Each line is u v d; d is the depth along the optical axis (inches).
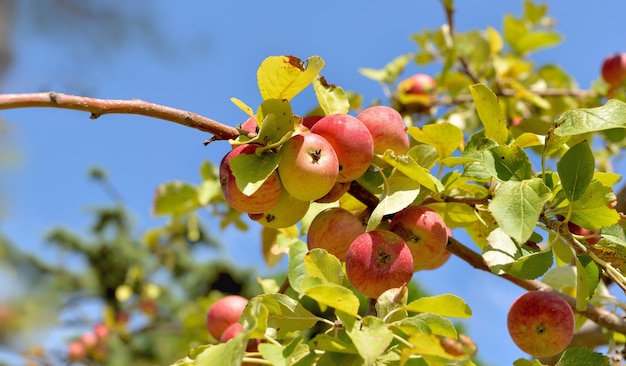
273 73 38.4
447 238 40.5
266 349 35.4
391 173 39.8
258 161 37.3
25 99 34.8
